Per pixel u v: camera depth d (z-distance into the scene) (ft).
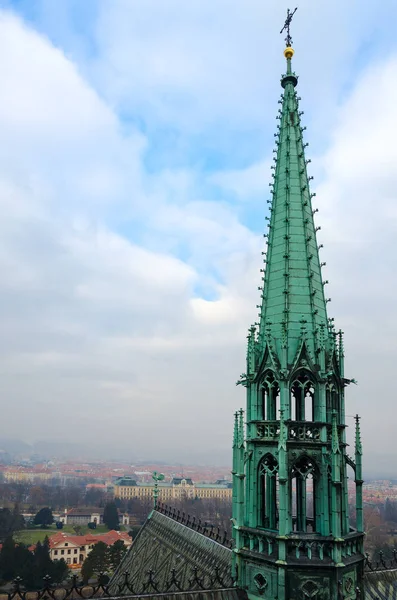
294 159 143.33
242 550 120.88
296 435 118.93
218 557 143.33
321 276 136.98
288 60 152.87
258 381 126.82
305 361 122.93
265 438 121.60
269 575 114.32
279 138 149.07
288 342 124.57
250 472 124.26
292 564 110.11
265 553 116.16
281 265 133.08
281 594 109.70
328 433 121.70
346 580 114.62
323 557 112.27
